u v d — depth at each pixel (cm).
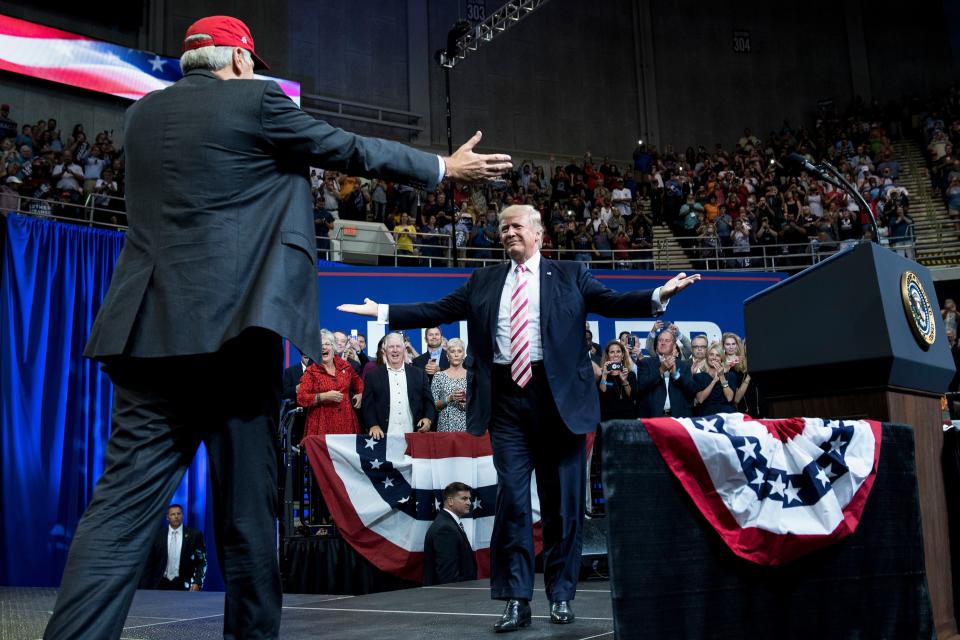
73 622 173
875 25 2262
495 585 296
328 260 1351
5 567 974
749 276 1295
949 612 268
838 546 230
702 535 207
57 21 1535
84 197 1316
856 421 246
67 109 1502
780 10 2259
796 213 1706
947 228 1758
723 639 204
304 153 201
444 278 1218
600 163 2088
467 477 661
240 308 189
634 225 1712
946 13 2253
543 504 320
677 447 205
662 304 302
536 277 324
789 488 222
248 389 196
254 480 196
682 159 1997
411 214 1590
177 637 280
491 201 1720
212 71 212
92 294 1103
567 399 307
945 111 2047
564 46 2106
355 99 1870
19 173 1255
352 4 1897
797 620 219
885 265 264
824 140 2027
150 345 187
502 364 319
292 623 311
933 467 279
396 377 732
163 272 191
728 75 2217
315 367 743
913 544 250
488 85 2008
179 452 196
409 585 637
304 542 641
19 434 1002
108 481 188
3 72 1442
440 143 1942
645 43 2178
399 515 643
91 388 1081
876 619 235
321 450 641
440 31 1988
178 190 196
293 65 1814
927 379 280
